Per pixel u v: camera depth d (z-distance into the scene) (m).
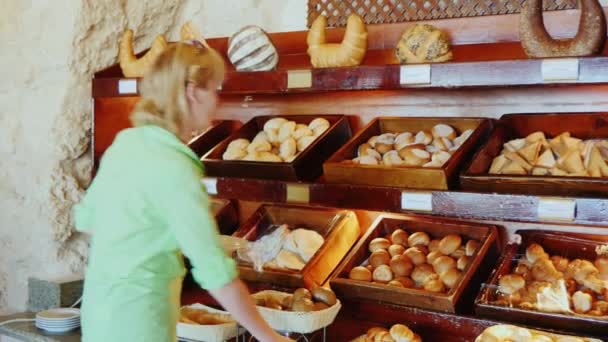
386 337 2.13
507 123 2.37
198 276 1.56
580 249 2.26
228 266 1.56
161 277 1.62
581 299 1.99
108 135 3.14
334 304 2.16
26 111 3.18
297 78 2.46
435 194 2.10
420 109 2.65
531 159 2.15
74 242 3.25
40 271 3.21
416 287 2.27
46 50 3.09
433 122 2.53
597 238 2.29
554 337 1.91
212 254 1.55
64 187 3.16
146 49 3.28
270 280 2.41
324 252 2.44
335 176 2.32
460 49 2.56
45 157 3.14
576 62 1.96
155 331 1.60
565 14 2.39
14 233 3.24
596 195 1.92
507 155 2.17
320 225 2.68
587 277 2.09
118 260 1.59
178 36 3.41
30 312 3.12
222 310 2.54
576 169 2.06
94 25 3.09
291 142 2.62
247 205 3.00
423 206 2.12
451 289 2.13
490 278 2.14
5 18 3.17
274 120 2.79
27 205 3.19
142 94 1.66
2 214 3.25
